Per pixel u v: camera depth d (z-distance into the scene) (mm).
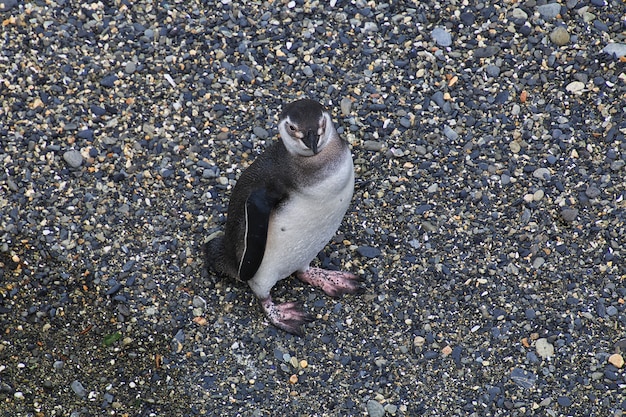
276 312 10406
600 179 11469
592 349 10039
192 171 11742
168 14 13250
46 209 11367
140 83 12562
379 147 11891
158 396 9914
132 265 10906
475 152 11820
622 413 9539
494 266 10797
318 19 13188
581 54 12594
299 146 8906
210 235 11133
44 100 12312
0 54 12703
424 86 12469
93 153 11844
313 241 9859
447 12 13125
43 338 10438
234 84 12586
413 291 10648
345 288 10648
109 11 13258
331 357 10148
